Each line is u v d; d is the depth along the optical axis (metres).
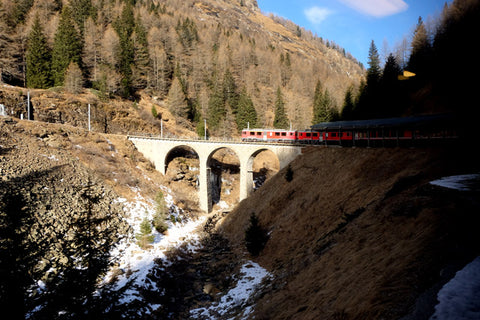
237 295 24.00
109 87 75.12
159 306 23.86
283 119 90.94
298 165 44.97
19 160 36.41
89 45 78.88
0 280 8.92
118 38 86.94
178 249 36.88
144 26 115.38
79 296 10.50
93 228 12.05
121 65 85.69
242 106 88.62
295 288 18.06
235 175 72.81
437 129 34.59
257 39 199.00
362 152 35.81
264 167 80.44
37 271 10.41
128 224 38.00
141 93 90.44
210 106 91.50
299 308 14.79
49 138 45.88
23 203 10.27
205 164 57.84
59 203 32.97
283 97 113.25
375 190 25.05
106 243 12.25
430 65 66.94
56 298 10.10
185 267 33.12
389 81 70.00
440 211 14.01
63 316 10.14
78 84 66.81
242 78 118.50
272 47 181.00
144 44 98.19
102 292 11.30
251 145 53.78
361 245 16.45
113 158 52.59
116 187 45.34
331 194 31.52
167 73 98.69
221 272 30.94
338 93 119.19
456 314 7.04
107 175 46.66
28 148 40.38
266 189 47.59
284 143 50.56
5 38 67.06
